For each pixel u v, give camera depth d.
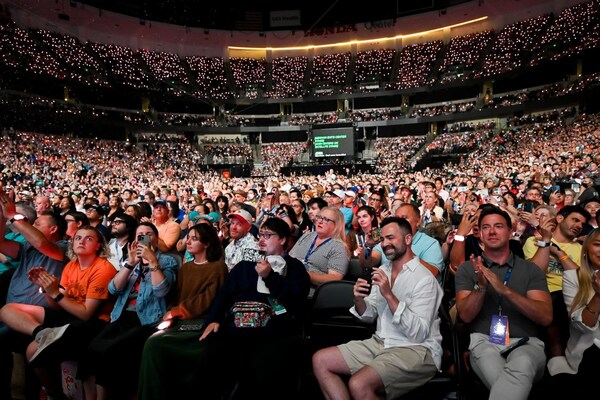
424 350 3.38
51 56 37.84
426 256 4.85
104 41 43.12
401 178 24.05
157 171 37.59
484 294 3.39
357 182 20.34
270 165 43.25
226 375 3.73
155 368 3.60
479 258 3.36
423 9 47.31
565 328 3.70
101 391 3.65
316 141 40.84
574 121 33.19
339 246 4.94
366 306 3.70
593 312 3.22
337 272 4.77
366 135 47.53
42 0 37.78
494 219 3.62
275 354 3.68
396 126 47.34
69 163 30.70
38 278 3.90
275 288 3.73
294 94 49.22
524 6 40.84
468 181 15.80
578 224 4.72
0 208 4.26
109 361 3.68
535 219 4.96
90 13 41.84
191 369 3.68
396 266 3.67
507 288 3.31
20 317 4.09
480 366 3.33
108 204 11.19
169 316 4.00
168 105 48.62
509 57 41.34
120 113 43.75
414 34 47.97
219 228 6.90
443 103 46.72
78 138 38.56
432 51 46.09
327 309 4.13
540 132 33.53
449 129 43.28
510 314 3.49
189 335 3.76
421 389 3.43
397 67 47.62
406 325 3.29
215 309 3.91
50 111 36.47
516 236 5.79
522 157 27.83
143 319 3.98
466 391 3.46
